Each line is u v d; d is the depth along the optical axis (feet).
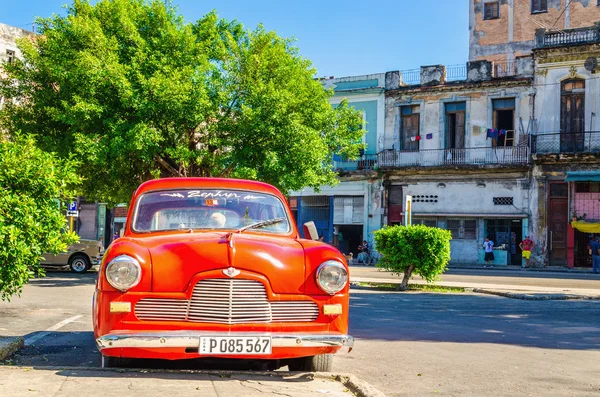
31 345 27.81
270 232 21.59
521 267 111.75
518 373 22.91
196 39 73.72
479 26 142.41
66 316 38.52
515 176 115.14
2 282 23.76
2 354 23.97
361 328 35.06
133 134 62.49
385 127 128.36
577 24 132.57
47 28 69.05
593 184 109.29
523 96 115.85
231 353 17.12
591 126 110.32
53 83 71.82
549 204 112.78
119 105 65.16
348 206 130.93
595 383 21.36
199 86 65.92
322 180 79.97
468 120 120.37
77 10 69.87
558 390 20.21
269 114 67.31
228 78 70.13
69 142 67.15
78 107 61.21
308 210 135.33
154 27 69.77
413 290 65.05
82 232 146.20
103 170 71.46
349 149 83.51
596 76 109.91
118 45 67.31
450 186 120.98
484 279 82.48
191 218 21.62
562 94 112.98
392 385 20.71
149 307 17.57
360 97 130.93
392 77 127.54
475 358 26.00
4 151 24.32
